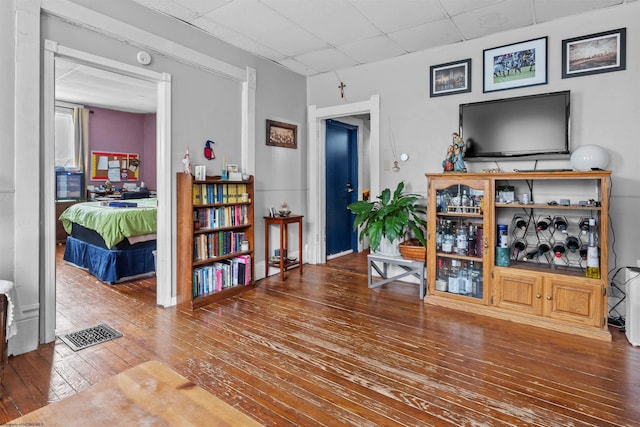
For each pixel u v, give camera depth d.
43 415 0.98
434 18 2.98
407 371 2.00
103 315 2.84
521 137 2.99
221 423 0.96
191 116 3.21
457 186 3.16
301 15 2.95
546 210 2.98
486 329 2.60
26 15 2.13
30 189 2.18
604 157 2.56
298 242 4.51
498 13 2.88
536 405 1.69
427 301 3.17
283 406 1.68
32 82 2.17
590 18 2.83
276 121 4.16
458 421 1.57
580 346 2.31
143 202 5.21
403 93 3.83
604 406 1.68
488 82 3.30
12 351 2.13
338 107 4.35
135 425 0.95
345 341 2.39
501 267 2.82
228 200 3.43
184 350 2.24
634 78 2.68
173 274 3.09
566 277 2.54
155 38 2.85
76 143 6.46
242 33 3.29
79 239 4.41
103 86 5.37
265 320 2.77
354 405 1.69
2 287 1.81
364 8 2.82
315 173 4.66
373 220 3.61
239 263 3.52
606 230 2.41
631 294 2.33
